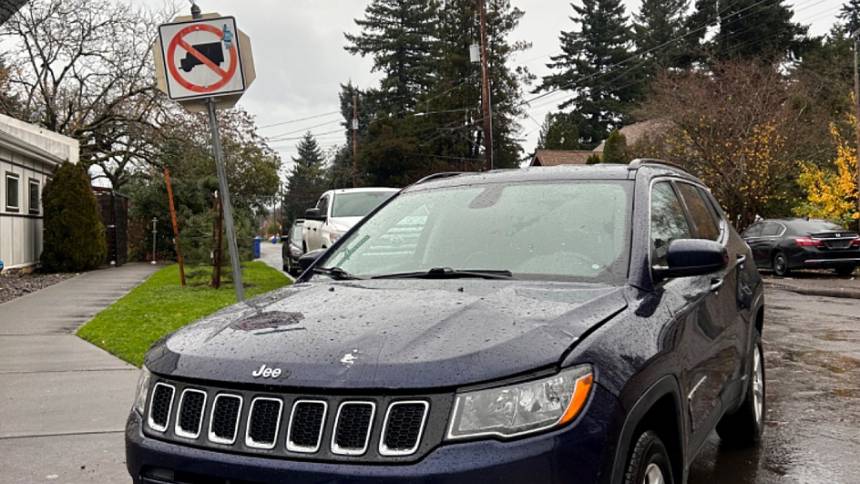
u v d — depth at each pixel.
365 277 3.97
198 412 2.79
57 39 30.95
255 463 2.57
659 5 68.44
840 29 65.81
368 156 56.19
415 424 2.48
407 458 2.44
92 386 7.00
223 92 5.82
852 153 23.66
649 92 47.06
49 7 30.98
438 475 2.39
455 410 2.48
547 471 2.45
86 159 33.66
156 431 2.89
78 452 5.20
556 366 2.61
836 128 27.11
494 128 53.47
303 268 4.57
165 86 5.84
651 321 3.20
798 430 5.80
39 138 24.56
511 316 2.92
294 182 96.69
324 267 4.29
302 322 3.06
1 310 12.46
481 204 4.21
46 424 5.84
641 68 69.19
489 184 4.39
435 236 4.11
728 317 4.44
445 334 2.76
